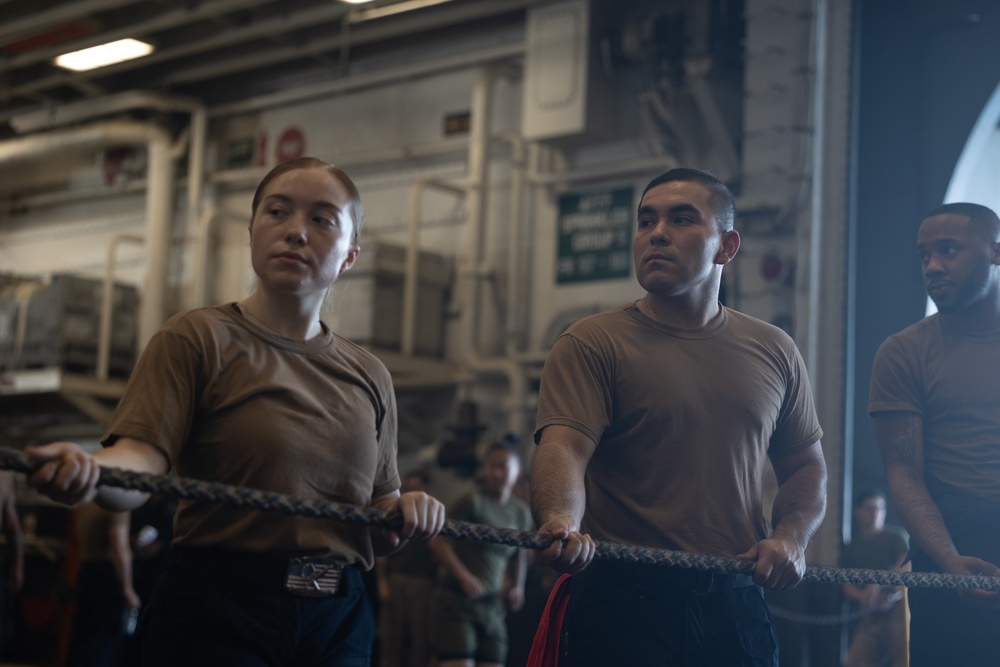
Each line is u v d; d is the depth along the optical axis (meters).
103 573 6.95
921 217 7.49
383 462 2.29
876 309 7.49
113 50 10.66
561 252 9.77
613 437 2.42
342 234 2.16
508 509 6.49
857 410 7.52
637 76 9.41
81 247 13.02
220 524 2.03
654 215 2.48
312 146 11.34
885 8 7.78
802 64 7.75
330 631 2.09
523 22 10.15
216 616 1.98
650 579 2.33
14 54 11.48
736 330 2.54
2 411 12.55
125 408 1.98
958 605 3.03
